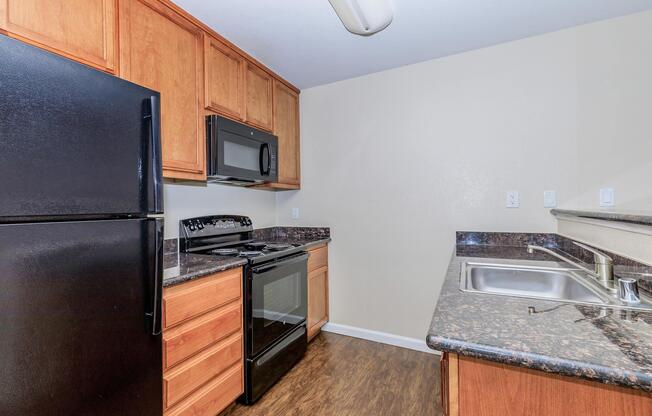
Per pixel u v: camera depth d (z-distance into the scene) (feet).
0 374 2.44
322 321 8.74
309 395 6.10
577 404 2.06
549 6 5.70
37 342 2.65
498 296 3.28
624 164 6.07
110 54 4.42
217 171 6.11
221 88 6.43
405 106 8.08
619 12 5.92
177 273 4.69
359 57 7.53
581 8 5.77
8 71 2.47
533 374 2.16
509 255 5.97
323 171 9.20
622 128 6.09
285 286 6.95
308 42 6.76
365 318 8.65
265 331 6.22
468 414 2.32
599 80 6.25
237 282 5.68
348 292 8.86
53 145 2.75
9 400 2.49
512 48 6.94
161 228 3.71
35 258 2.64
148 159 3.59
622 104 6.09
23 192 2.56
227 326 5.41
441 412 5.57
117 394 3.28
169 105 5.32
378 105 8.41
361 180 8.68
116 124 3.26
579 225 5.57
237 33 6.35
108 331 3.19
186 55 5.65
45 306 2.70
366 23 5.86
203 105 6.04
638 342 2.17
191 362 4.73
